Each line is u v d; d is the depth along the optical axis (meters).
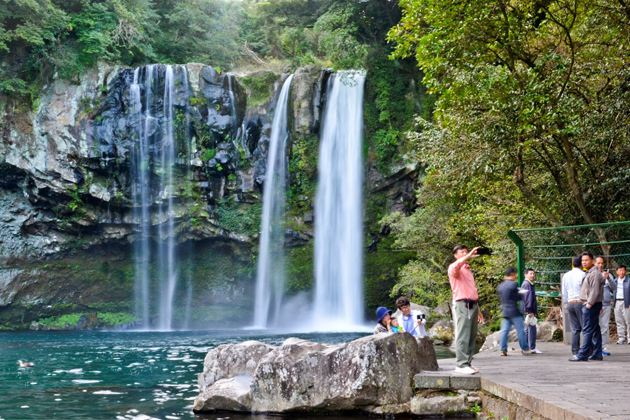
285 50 47.50
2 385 11.84
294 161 39.28
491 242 19.72
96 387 11.52
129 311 39.12
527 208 18.14
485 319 23.80
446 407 7.66
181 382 12.26
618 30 15.08
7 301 36.22
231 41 45.41
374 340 8.09
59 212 37.22
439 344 20.19
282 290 39.09
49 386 11.68
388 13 40.66
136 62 43.03
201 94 38.47
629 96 14.95
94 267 39.06
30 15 36.06
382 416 7.85
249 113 39.19
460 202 21.48
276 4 48.88
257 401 8.48
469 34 14.49
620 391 6.43
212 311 39.88
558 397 6.00
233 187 39.28
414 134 19.11
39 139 36.06
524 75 14.64
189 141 38.53
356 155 38.94
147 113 38.25
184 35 45.53
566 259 15.34
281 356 8.45
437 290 26.56
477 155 16.14
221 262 40.53
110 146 37.12
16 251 37.00
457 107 15.86
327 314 38.41
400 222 27.72
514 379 7.49
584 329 9.71
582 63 15.79
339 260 38.59
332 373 8.17
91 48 37.09
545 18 15.77
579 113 15.03
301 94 39.12
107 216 38.12
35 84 36.84
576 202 15.99
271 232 39.34
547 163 16.17
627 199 15.60
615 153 15.87
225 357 9.77
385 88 39.38
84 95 36.91
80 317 37.78
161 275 39.88
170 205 38.53
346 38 39.75
